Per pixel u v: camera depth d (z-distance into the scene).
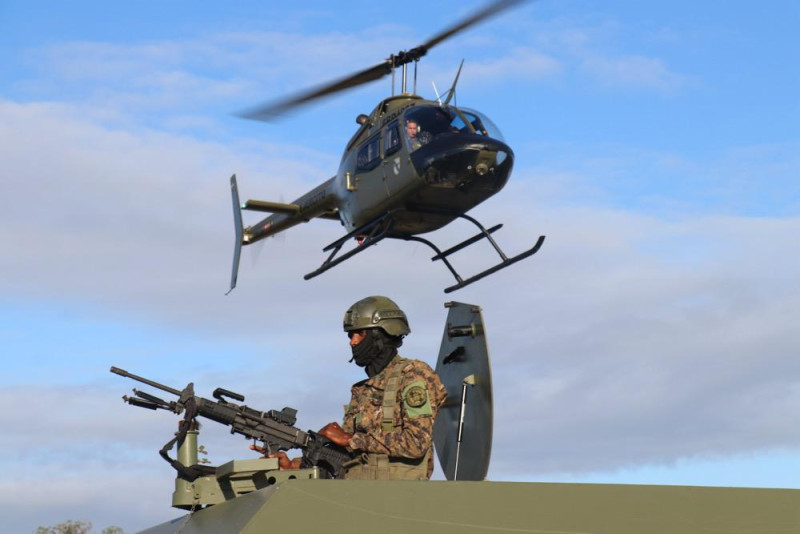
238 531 4.11
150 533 5.46
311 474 5.22
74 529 19.31
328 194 16.14
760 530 4.64
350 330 6.37
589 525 4.50
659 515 4.58
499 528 4.39
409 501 4.34
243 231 18.70
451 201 14.09
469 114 13.92
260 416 5.90
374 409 6.16
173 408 5.71
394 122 14.29
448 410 6.54
